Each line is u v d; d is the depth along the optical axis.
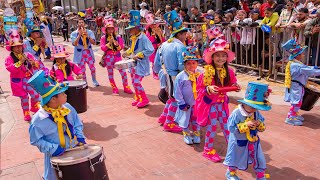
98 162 3.40
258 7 10.46
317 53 7.66
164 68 5.82
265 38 9.25
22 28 14.54
